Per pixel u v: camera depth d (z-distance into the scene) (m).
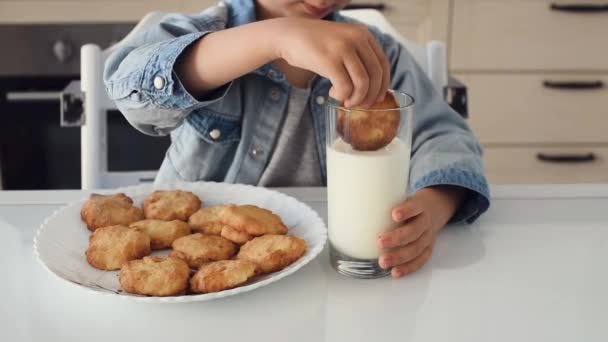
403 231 0.81
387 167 0.80
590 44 2.19
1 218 0.92
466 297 0.78
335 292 0.79
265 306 0.77
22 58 1.98
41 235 0.84
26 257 0.84
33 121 2.03
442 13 2.12
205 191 0.95
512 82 2.22
